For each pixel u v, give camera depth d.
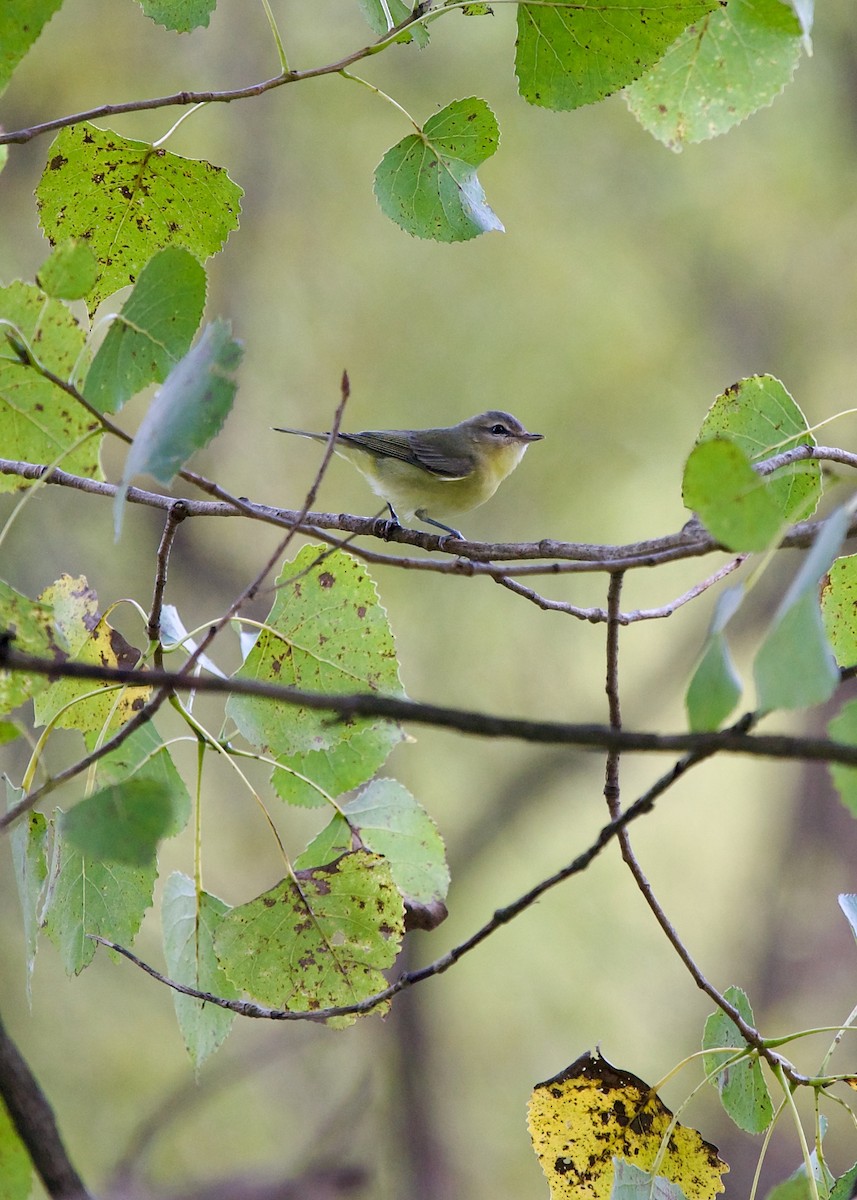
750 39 4.80
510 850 15.30
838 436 13.95
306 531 3.75
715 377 13.98
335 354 13.55
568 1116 4.08
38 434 4.29
